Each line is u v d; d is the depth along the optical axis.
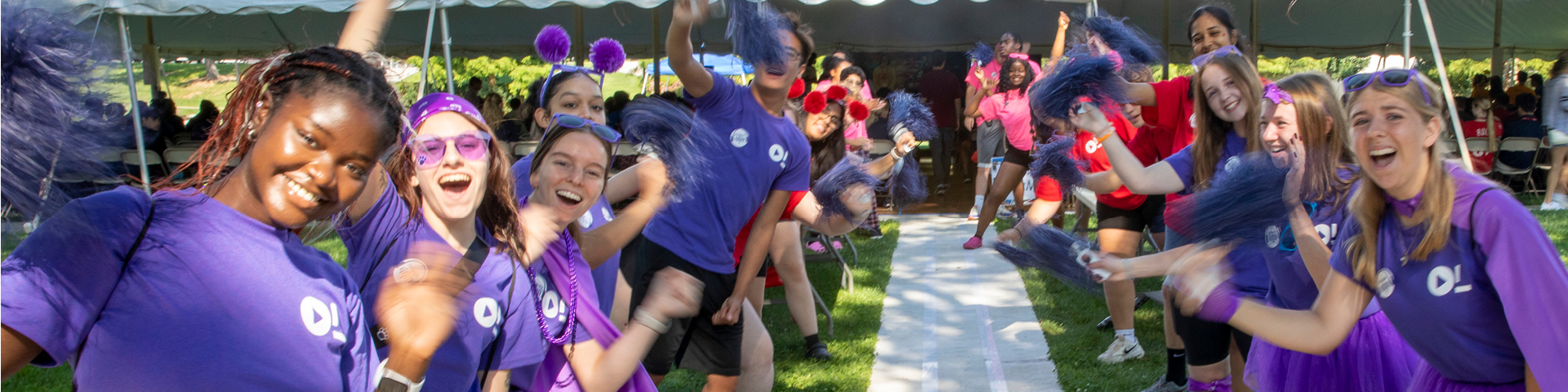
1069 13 7.60
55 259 1.18
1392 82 1.92
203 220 1.28
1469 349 1.96
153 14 7.27
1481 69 18.72
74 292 1.19
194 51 17.02
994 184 7.48
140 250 1.25
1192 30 3.95
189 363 1.24
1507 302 1.81
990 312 5.57
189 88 16.88
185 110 15.38
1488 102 10.40
